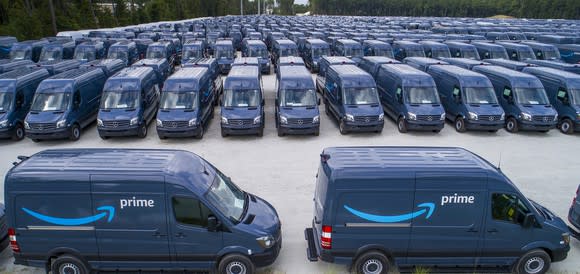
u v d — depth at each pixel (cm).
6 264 912
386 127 2005
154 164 828
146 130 1861
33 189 784
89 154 870
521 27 6175
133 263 824
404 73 2003
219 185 890
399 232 816
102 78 2155
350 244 822
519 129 1930
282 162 1540
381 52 3284
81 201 788
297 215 1143
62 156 858
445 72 2120
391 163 819
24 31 4525
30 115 1708
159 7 7900
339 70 2067
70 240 807
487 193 806
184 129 1723
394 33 4812
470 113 1873
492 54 3222
